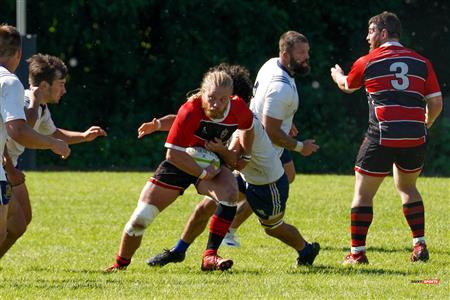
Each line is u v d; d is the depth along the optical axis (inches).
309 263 1088.2
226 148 988.6
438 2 3230.8
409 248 1242.6
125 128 3132.4
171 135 974.4
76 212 1653.5
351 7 3228.3
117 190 2009.1
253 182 1045.2
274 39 3179.1
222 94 949.8
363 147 1099.9
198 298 851.4
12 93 860.0
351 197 1850.4
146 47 3203.7
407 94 1087.0
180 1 3090.6
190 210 1670.8
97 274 1019.9
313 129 3127.5
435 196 1847.9
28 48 2425.0
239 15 3125.0
